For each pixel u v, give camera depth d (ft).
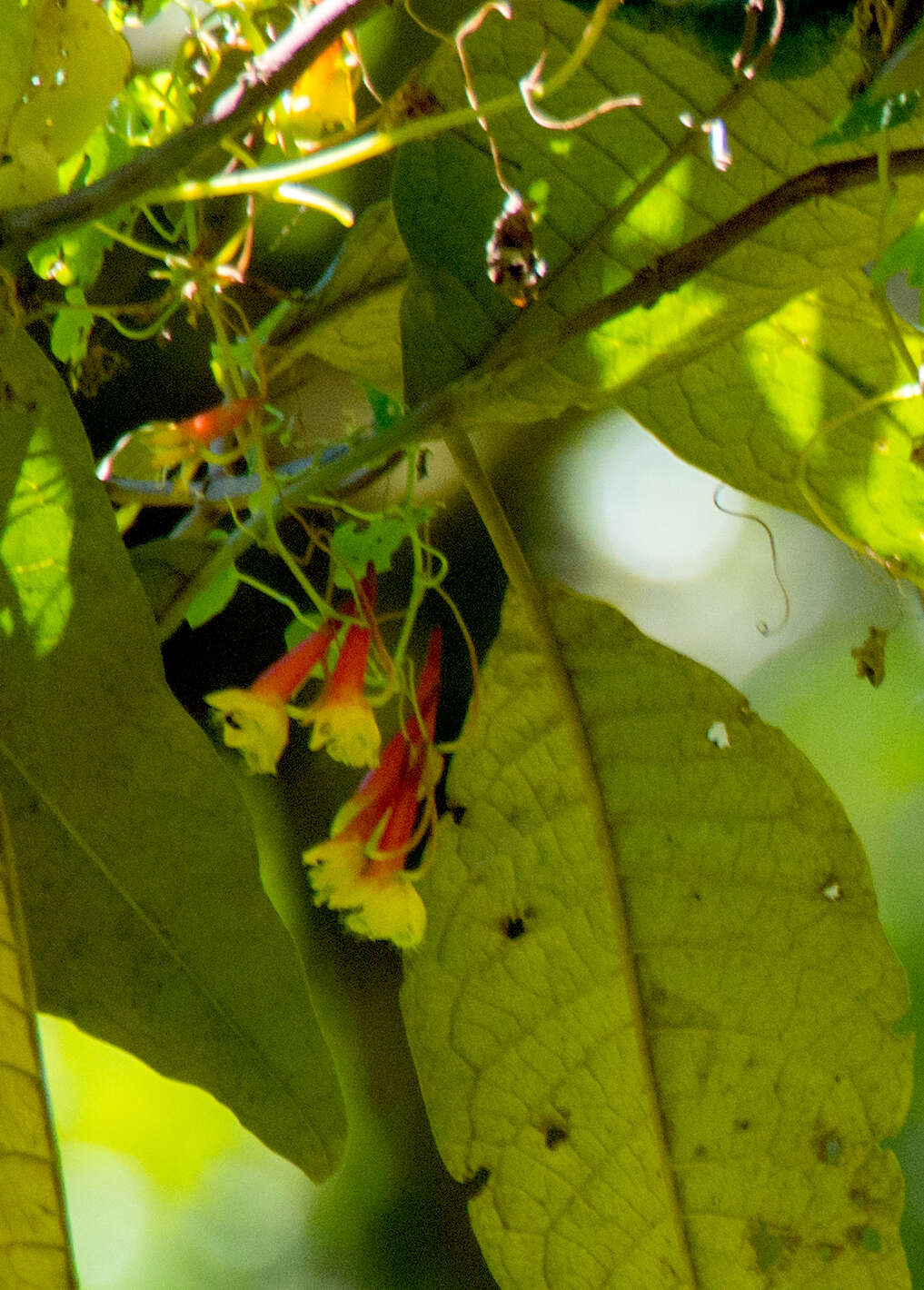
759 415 2.42
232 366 2.39
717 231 2.30
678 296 2.33
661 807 2.46
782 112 2.31
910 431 2.41
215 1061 2.30
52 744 2.27
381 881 2.37
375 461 2.38
